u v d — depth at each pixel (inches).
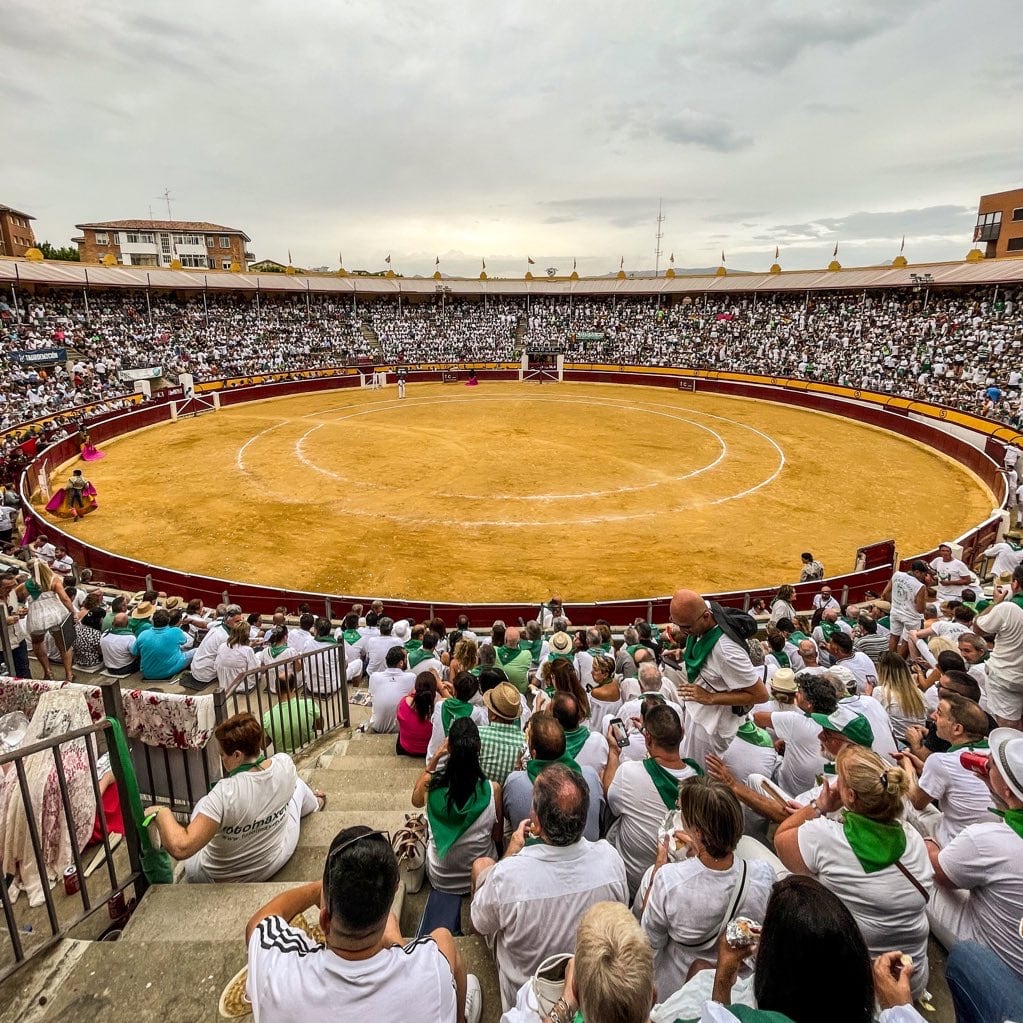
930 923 150.0
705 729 206.2
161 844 174.4
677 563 748.6
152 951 133.3
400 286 2891.2
